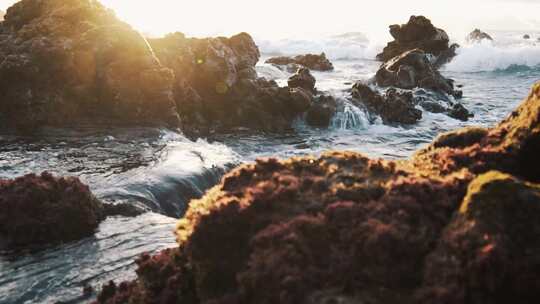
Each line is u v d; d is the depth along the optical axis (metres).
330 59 62.28
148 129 20.73
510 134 6.77
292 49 65.50
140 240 10.65
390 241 5.23
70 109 21.75
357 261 5.25
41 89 21.34
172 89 24.86
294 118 26.78
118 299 7.27
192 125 25.02
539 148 6.39
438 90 34.38
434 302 4.70
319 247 5.48
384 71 36.66
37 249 10.25
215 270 5.88
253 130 25.45
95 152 17.17
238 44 30.34
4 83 20.94
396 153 22.08
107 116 22.25
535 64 50.81
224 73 26.23
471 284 4.70
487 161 6.48
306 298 5.00
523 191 5.14
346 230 5.54
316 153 21.94
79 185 11.51
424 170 6.56
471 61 51.81
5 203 10.75
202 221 5.94
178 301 6.51
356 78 41.75
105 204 12.11
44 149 17.41
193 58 26.20
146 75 22.28
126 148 17.80
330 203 5.91
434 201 5.68
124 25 23.58
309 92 27.92
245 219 5.92
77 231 10.84
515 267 4.67
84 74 22.17
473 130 7.43
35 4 24.69
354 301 4.92
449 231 5.19
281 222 5.74
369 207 5.73
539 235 4.86
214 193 6.65
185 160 16.33
